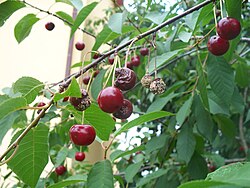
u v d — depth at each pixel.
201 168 0.41
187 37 0.35
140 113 0.51
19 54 0.91
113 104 0.21
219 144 0.52
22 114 0.37
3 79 0.89
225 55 0.35
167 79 0.66
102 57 0.26
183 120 0.38
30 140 0.24
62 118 0.45
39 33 0.92
